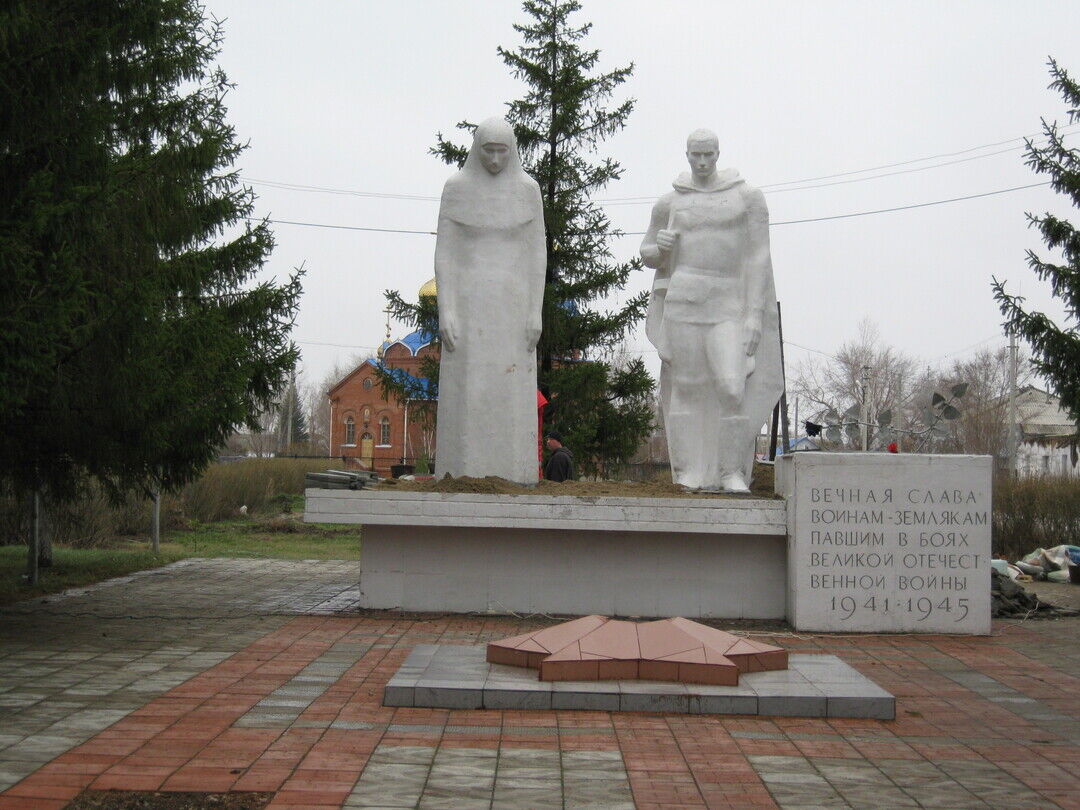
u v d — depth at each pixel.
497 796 5.70
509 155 13.50
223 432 13.17
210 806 5.49
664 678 7.78
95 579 16.03
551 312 25.83
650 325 14.42
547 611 12.31
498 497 12.08
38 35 9.99
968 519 11.70
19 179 10.19
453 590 12.38
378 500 12.09
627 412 27.53
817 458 11.75
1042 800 5.79
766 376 14.01
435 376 26.66
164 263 12.80
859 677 8.04
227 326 13.85
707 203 13.92
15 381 9.57
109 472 12.69
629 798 5.71
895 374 62.38
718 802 5.68
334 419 72.94
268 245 16.27
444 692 7.49
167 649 9.80
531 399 13.52
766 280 13.84
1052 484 23.39
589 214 26.88
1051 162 16.97
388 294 26.34
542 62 26.73
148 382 11.47
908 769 6.31
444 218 13.52
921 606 11.66
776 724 7.25
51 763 6.13
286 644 10.13
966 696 8.37
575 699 7.45
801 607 11.66
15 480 12.82
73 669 8.79
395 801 5.60
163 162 12.41
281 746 6.54
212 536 25.86
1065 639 11.37
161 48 12.91
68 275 9.90
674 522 12.05
